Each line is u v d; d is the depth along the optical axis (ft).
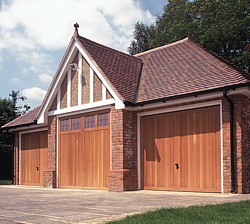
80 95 61.26
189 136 50.44
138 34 128.67
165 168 52.54
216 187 47.24
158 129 53.72
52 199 44.98
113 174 54.13
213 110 48.37
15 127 75.25
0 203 41.73
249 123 34.12
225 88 45.42
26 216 32.17
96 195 48.37
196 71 53.62
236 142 45.73
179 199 40.81
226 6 81.46
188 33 86.84
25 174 76.64
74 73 62.59
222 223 25.59
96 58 59.62
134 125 55.62
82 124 61.21
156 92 53.67
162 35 94.07
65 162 63.72
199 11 87.15
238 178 45.29
